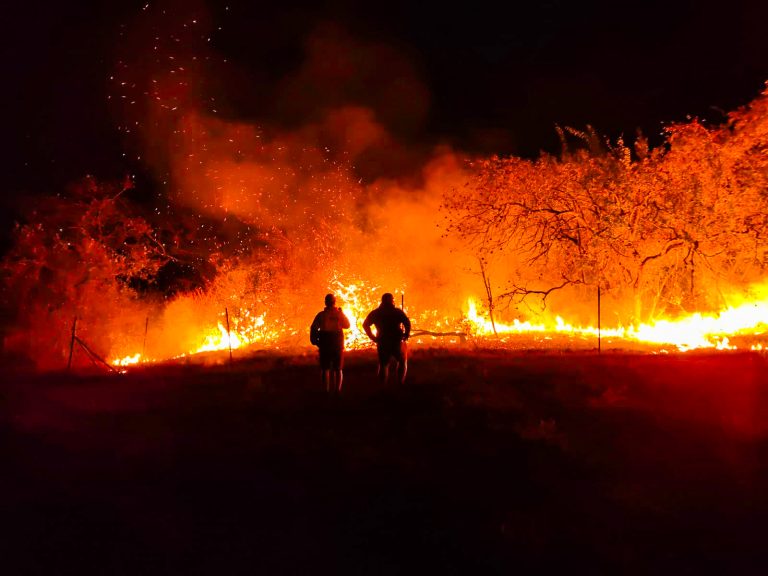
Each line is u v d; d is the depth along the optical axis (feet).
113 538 17.10
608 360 40.04
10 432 28.84
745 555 14.83
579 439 23.29
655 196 52.03
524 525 16.55
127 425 29.27
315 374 40.68
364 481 20.39
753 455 20.95
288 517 18.03
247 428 27.45
